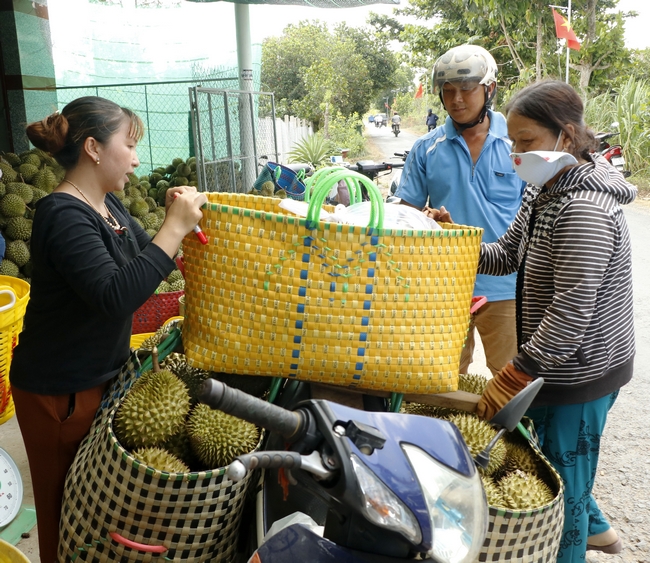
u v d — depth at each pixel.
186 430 1.83
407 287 1.71
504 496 1.74
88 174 1.93
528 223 2.13
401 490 1.08
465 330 1.86
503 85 20.47
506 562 1.65
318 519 1.67
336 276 1.68
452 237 1.74
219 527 1.68
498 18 17.11
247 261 1.69
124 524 1.63
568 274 1.86
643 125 12.52
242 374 1.83
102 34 8.22
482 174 3.03
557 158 1.83
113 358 1.98
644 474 3.22
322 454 1.05
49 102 7.11
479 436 1.83
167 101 8.77
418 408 2.07
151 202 5.95
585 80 16.97
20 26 6.60
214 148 6.21
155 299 3.87
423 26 20.03
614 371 2.05
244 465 0.94
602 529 2.42
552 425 2.12
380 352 1.72
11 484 2.54
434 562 1.15
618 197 1.91
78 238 1.77
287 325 1.70
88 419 1.96
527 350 1.88
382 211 1.66
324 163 11.89
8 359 3.14
